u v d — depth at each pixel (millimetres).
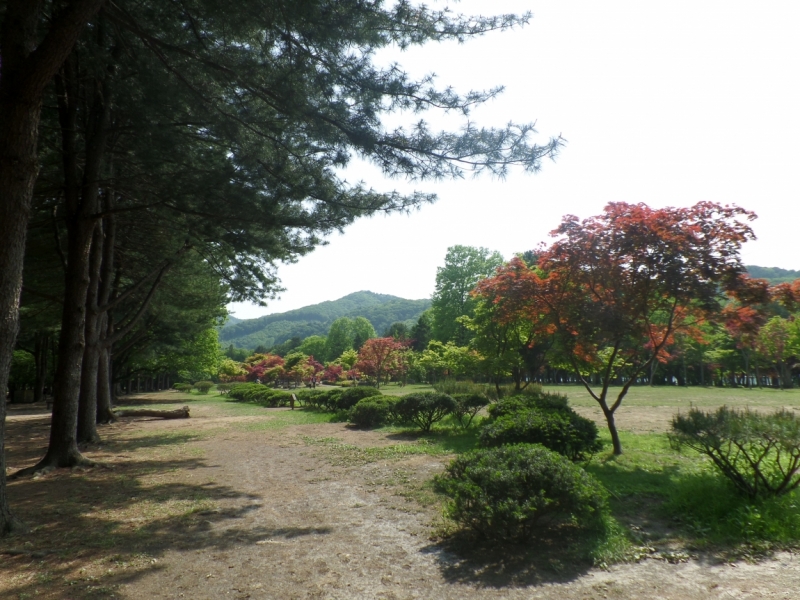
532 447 5422
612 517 5324
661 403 21781
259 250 12016
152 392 57906
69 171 10445
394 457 10117
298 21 6656
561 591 3881
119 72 8641
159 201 10211
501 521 4613
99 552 5035
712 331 9805
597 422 15094
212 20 7219
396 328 97688
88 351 13891
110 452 12289
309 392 24984
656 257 8594
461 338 42969
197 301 21000
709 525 5176
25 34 5871
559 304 10062
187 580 4309
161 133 8891
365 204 9148
